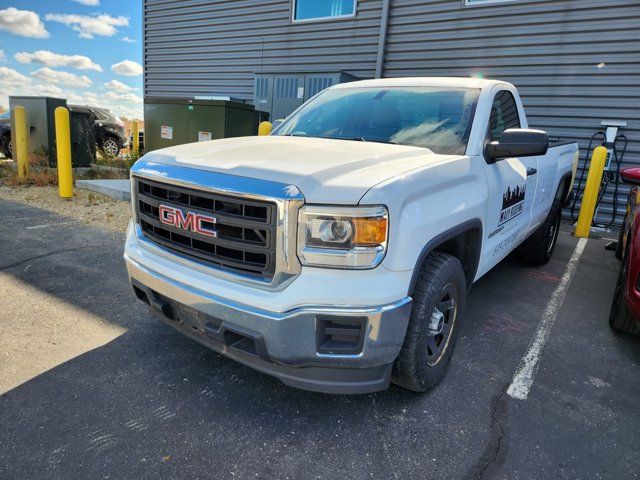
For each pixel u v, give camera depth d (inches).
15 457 79.2
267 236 77.5
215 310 84.0
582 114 295.7
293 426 91.1
